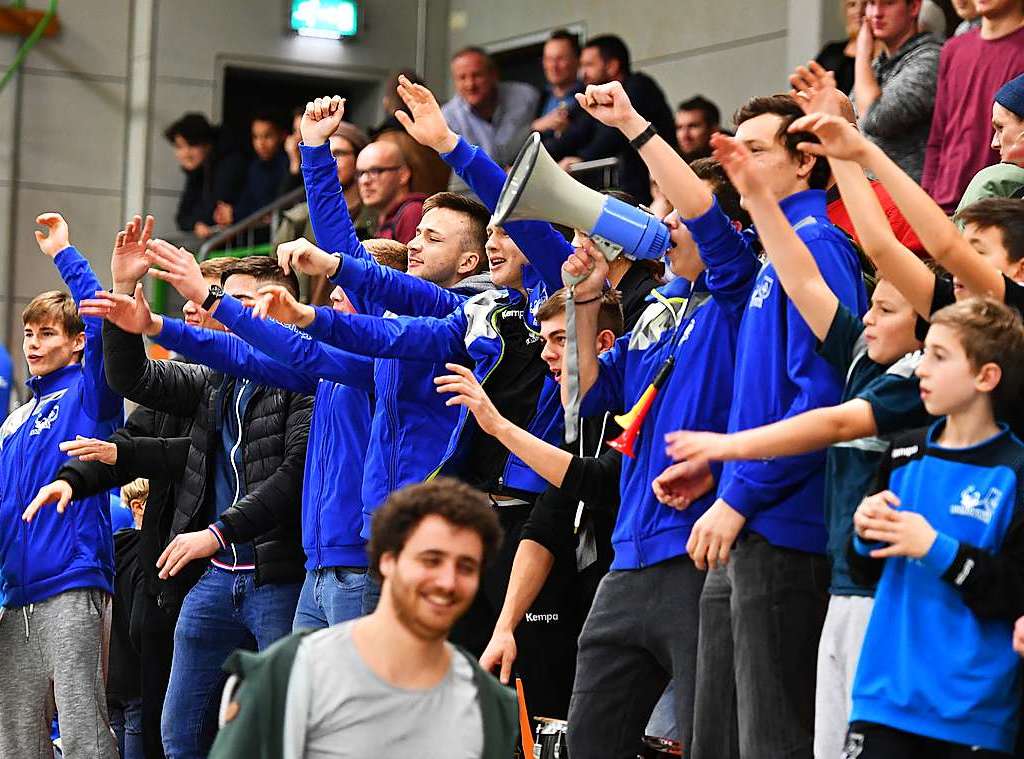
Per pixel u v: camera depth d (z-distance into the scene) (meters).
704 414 6.09
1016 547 4.80
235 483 8.28
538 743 6.88
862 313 5.80
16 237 18.97
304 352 7.46
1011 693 4.79
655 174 5.94
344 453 7.76
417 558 4.33
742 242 5.98
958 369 4.86
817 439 5.09
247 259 8.65
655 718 7.64
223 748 4.26
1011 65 8.65
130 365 8.12
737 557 5.60
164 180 19.27
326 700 4.32
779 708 5.49
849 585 5.21
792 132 5.23
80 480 8.23
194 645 8.24
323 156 8.12
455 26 19.91
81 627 8.49
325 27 19.84
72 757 8.45
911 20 9.91
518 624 7.16
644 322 6.51
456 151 7.55
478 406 6.53
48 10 19.08
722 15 15.86
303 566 8.20
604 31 17.41
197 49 19.52
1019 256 5.41
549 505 6.95
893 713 4.85
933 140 9.05
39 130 19.11
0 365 10.17
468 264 8.12
